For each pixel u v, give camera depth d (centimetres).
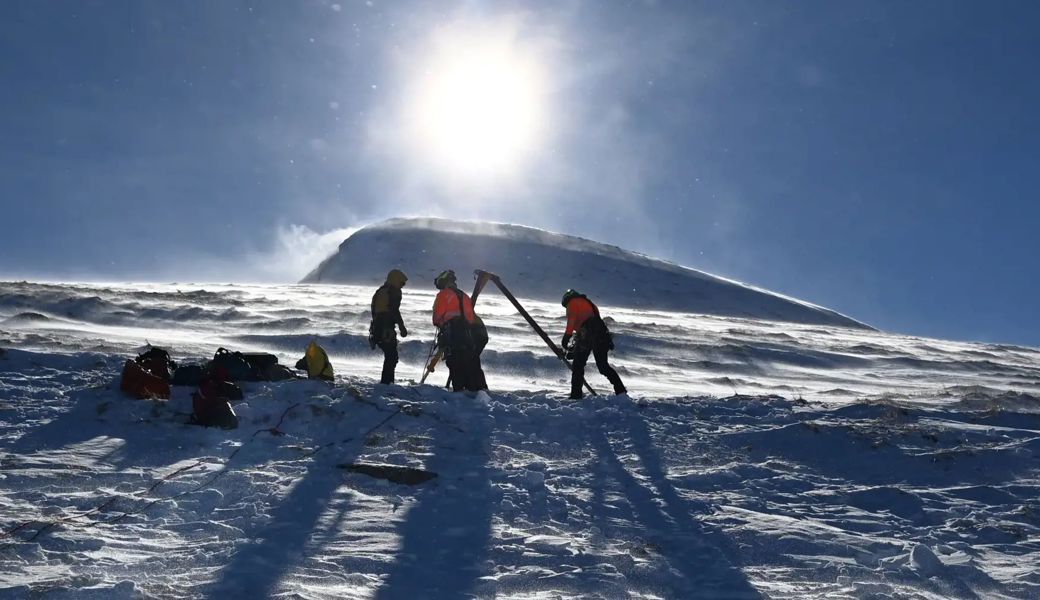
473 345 1325
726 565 716
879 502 917
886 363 3512
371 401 1147
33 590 583
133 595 588
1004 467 1032
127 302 3134
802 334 4916
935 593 676
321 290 5200
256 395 1156
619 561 710
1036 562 758
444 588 646
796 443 1097
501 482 905
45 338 1866
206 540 719
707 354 3080
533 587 654
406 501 838
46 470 869
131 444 971
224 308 3209
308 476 886
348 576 654
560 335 3136
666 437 1104
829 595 654
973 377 3288
